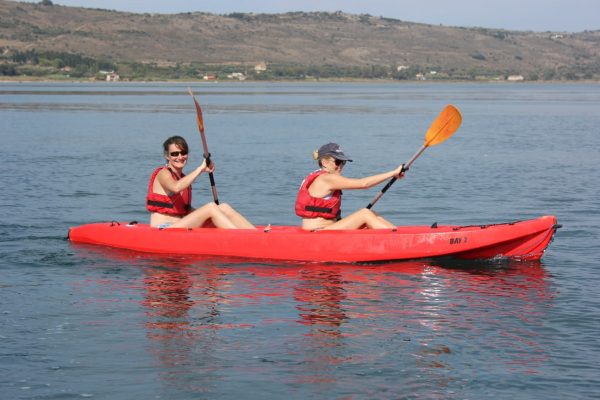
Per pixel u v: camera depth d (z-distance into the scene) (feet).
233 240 34.96
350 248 33.94
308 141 99.71
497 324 25.64
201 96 293.64
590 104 225.15
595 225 43.39
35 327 25.25
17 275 31.96
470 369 21.91
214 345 23.68
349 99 267.39
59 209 48.32
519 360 22.54
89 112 166.91
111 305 27.76
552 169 70.03
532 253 34.32
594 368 21.98
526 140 101.19
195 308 27.43
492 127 125.90
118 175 64.59
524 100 262.88
